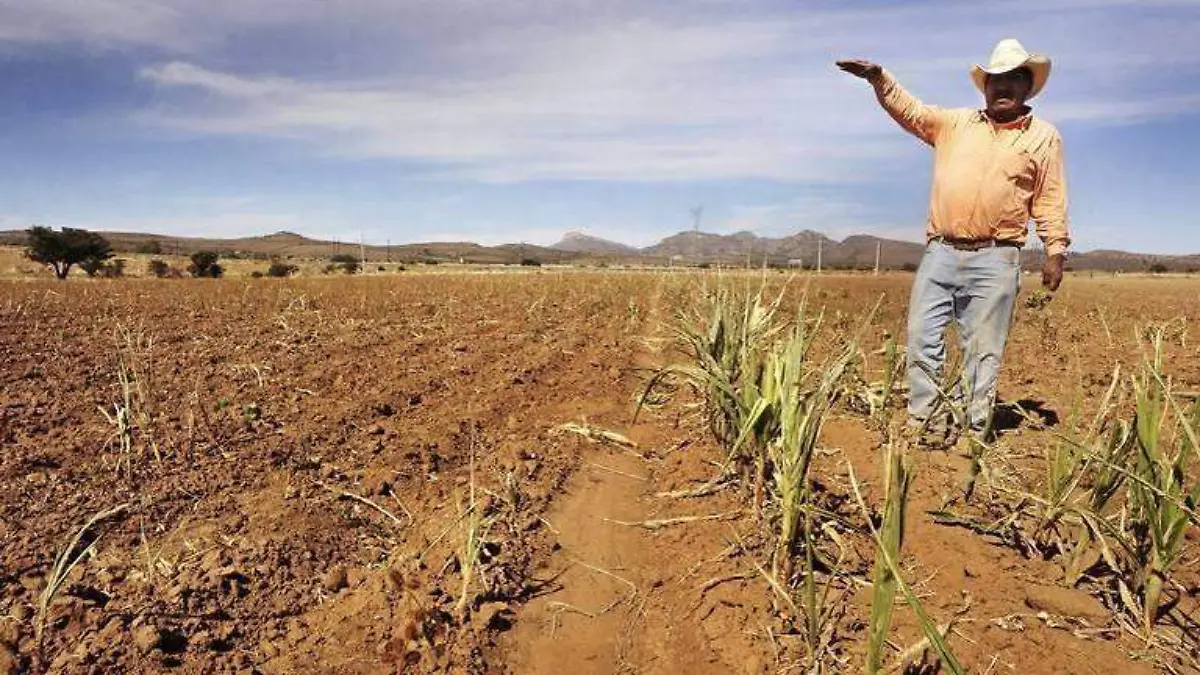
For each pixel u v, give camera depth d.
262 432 5.14
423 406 6.19
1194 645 2.68
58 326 10.38
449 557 3.51
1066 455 3.28
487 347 9.11
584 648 3.02
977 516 3.75
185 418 5.35
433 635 2.93
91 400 5.84
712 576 3.40
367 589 3.26
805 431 3.05
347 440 5.14
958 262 4.85
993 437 4.97
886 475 2.42
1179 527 2.66
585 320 12.72
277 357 8.03
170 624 2.87
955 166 4.77
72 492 3.97
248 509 3.90
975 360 4.86
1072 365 7.93
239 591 3.15
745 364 4.13
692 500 4.31
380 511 4.08
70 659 2.61
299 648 2.86
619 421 6.00
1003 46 4.60
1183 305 17.39
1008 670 2.56
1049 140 4.61
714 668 2.81
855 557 3.38
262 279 28.44
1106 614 2.88
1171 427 4.43
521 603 3.31
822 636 2.80
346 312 13.22
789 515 3.07
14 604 2.92
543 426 5.77
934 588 3.11
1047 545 3.38
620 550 3.83
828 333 9.66
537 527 4.03
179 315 12.35
